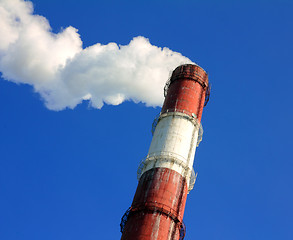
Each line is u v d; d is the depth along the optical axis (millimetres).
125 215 57344
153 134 67562
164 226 53969
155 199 56344
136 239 52375
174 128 65375
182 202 58125
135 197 58562
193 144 65438
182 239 56594
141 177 61125
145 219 54281
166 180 58719
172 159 61406
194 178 62625
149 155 63000
